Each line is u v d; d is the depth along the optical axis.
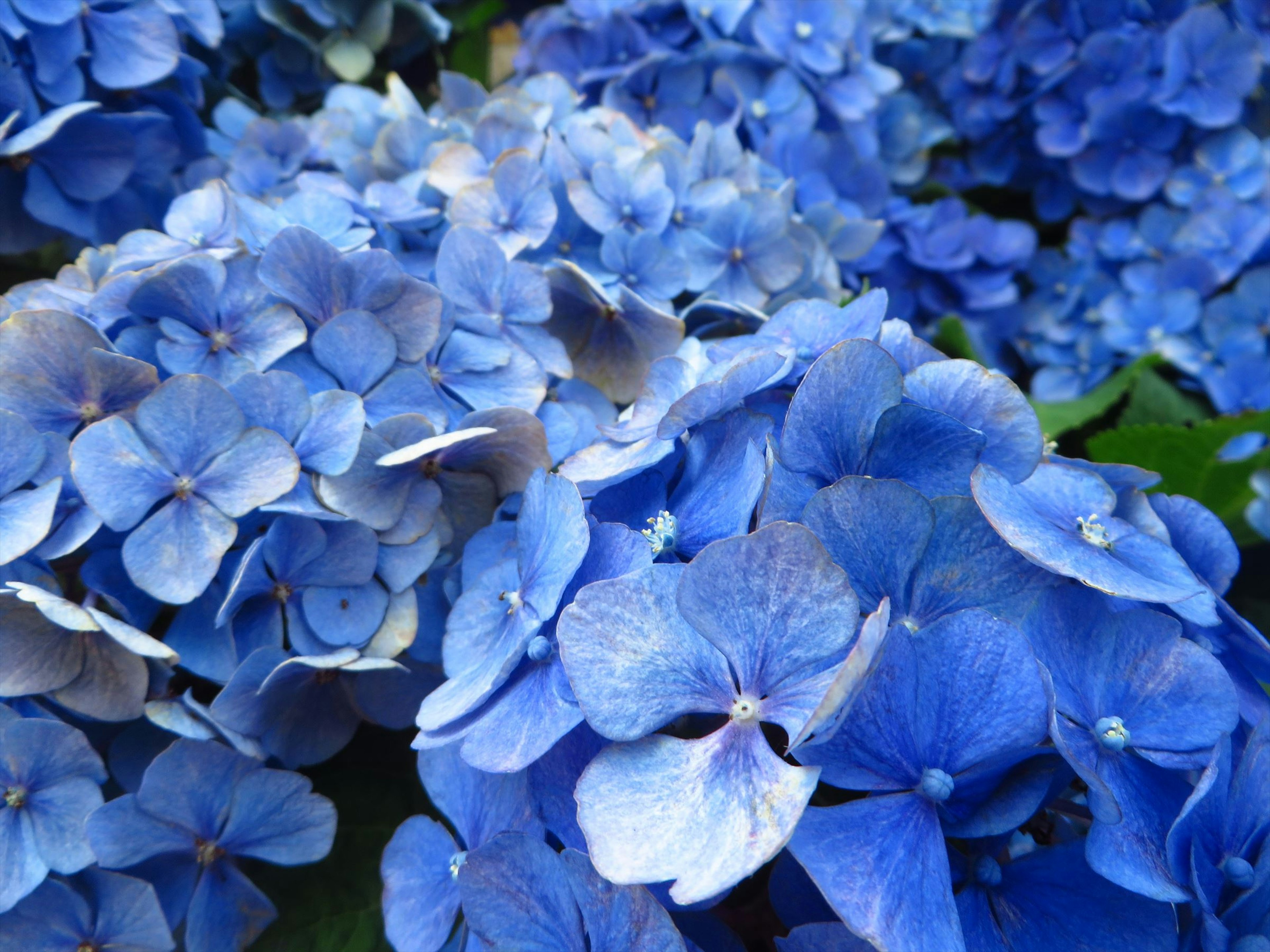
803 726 0.15
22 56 0.28
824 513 0.17
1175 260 0.40
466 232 0.25
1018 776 0.16
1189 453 0.35
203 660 0.21
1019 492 0.19
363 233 0.25
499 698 0.19
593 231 0.29
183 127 0.34
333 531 0.22
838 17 0.38
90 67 0.30
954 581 0.18
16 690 0.20
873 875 0.15
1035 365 0.44
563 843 0.18
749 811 0.15
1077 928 0.16
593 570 0.19
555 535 0.19
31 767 0.20
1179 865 0.16
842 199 0.39
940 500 0.18
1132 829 0.16
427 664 0.24
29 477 0.20
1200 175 0.41
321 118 0.36
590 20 0.39
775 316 0.24
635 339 0.28
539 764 0.18
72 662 0.20
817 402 0.18
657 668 0.16
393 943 0.20
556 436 0.25
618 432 0.22
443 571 0.24
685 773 0.16
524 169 0.28
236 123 0.37
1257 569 0.36
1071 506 0.20
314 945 0.24
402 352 0.24
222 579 0.21
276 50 0.40
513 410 0.22
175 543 0.20
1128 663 0.18
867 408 0.19
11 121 0.27
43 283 0.25
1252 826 0.17
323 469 0.21
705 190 0.31
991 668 0.16
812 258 0.33
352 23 0.40
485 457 0.24
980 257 0.42
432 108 0.37
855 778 0.16
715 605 0.16
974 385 0.20
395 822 0.26
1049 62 0.42
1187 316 0.39
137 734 0.22
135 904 0.20
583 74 0.39
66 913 0.20
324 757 0.24
